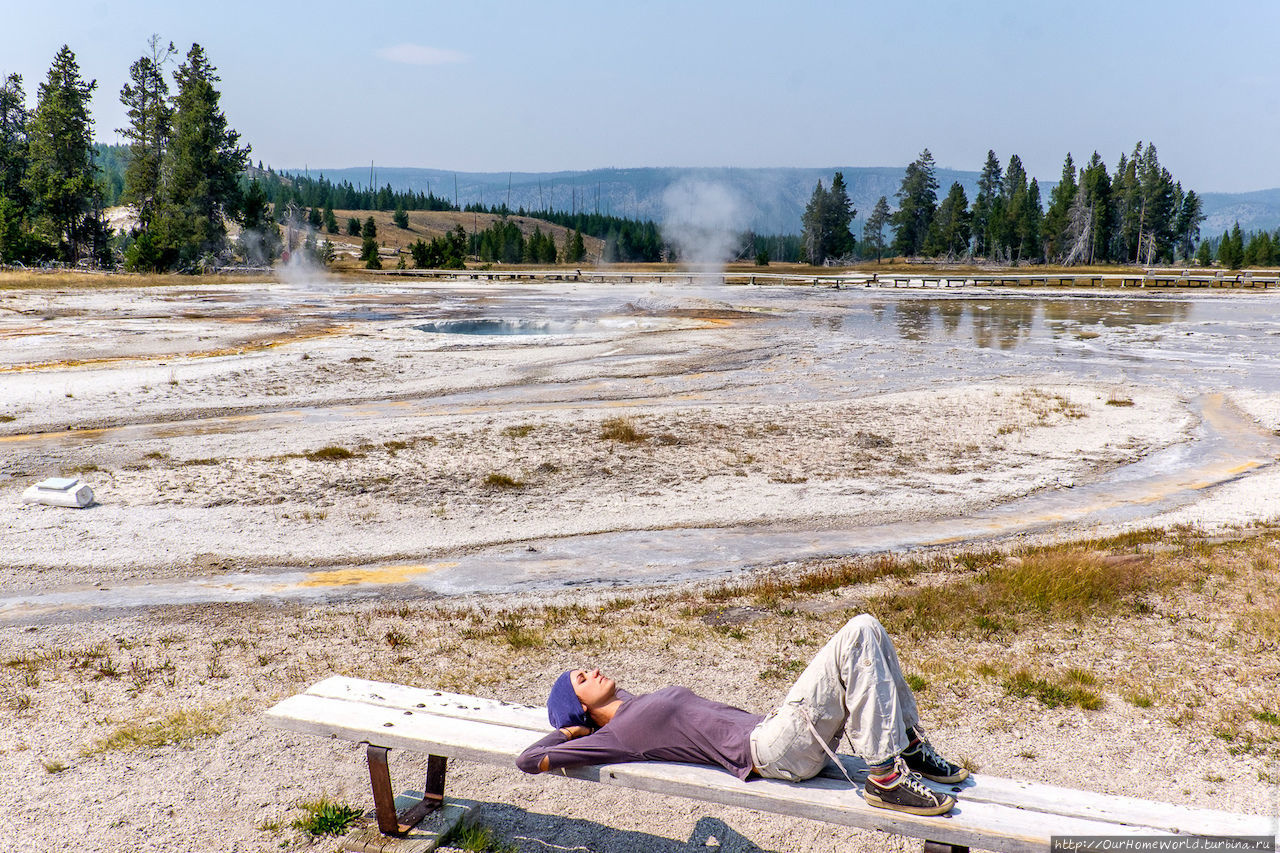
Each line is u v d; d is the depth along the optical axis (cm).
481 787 473
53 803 454
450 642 734
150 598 907
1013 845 298
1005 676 622
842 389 2488
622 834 426
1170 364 3016
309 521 1220
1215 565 913
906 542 1154
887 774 318
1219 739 518
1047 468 1605
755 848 415
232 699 599
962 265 12988
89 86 8644
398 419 1983
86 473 1467
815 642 711
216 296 5888
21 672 666
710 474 1536
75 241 8806
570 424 1931
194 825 432
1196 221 15238
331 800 455
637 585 973
